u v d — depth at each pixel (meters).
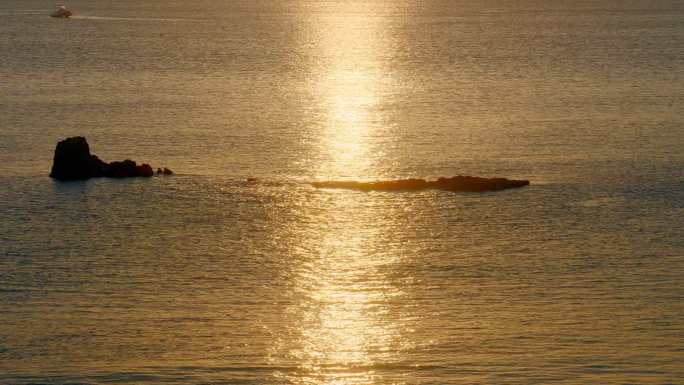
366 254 164.62
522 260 160.50
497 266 158.12
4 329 134.50
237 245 169.25
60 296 146.25
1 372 122.38
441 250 166.00
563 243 168.38
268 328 135.38
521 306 142.00
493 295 146.38
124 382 120.25
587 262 159.25
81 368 123.56
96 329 134.62
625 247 166.00
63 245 168.62
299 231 176.25
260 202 193.00
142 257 163.12
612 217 181.88
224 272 156.50
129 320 137.75
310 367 124.06
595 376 121.25
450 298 145.25
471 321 137.12
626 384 119.19
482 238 171.50
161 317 138.75
